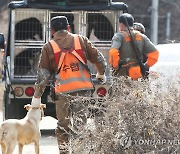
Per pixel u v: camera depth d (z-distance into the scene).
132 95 9.78
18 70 18.33
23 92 17.47
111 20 18.69
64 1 18.28
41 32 18.52
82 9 18.33
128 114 9.66
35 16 18.45
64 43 11.82
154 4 40.97
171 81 10.05
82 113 10.98
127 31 14.23
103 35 18.77
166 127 9.54
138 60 14.20
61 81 11.71
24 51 18.38
